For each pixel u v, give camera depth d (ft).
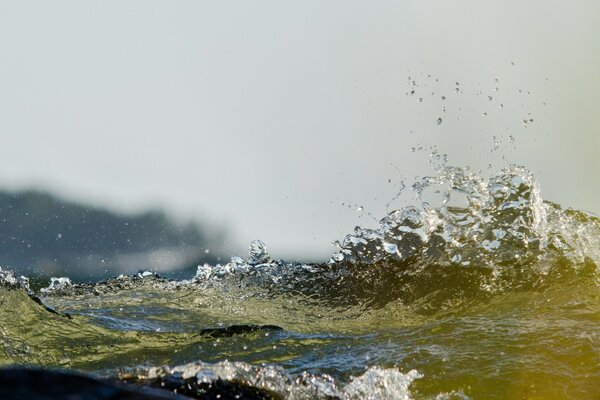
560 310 46.65
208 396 30.37
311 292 58.34
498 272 54.95
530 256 56.24
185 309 55.62
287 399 32.45
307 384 33.78
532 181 59.72
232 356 42.57
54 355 44.88
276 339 45.34
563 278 53.21
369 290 56.34
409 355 39.45
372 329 48.34
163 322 52.03
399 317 51.29
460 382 35.88
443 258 57.31
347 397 34.30
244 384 32.35
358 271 58.80
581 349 38.75
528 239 57.77
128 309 55.26
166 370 32.19
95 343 46.57
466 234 58.59
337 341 44.27
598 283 51.90
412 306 52.80
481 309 49.80
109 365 43.04
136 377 31.48
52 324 49.14
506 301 50.49
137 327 50.08
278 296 58.34
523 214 58.85
